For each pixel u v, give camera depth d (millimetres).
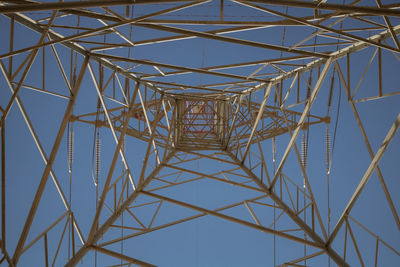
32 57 7938
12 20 7852
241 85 19453
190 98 23578
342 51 10555
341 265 10445
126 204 13906
